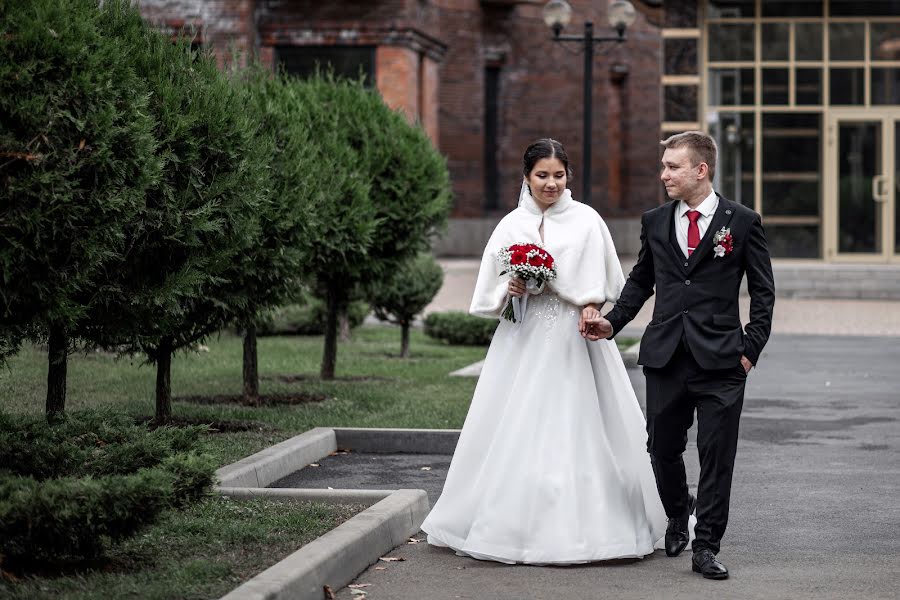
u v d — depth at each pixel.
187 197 10.02
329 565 6.70
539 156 7.68
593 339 7.54
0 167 7.39
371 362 18.52
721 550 7.89
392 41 32.00
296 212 11.91
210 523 7.69
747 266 7.36
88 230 8.11
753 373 18.03
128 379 15.56
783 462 11.19
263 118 12.32
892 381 17.12
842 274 31.69
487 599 6.64
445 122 39.56
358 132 15.58
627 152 43.22
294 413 12.88
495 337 7.81
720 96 33.22
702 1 33.06
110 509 6.20
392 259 16.02
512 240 7.74
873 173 33.25
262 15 32.09
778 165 33.28
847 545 8.05
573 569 7.30
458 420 12.60
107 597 6.01
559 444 7.44
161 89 9.98
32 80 7.65
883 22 33.03
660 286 7.43
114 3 10.23
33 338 9.17
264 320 13.13
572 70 41.78
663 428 7.43
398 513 7.90
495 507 7.40
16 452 6.96
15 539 6.27
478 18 40.34
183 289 10.01
